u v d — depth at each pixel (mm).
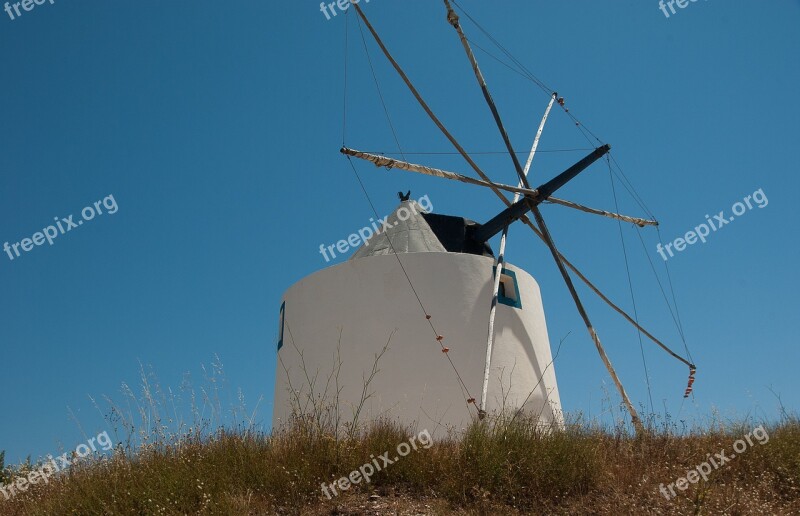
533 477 8867
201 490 8453
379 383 11461
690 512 8445
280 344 13094
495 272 12219
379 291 11984
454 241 13516
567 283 12953
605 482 9211
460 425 11125
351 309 12023
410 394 11328
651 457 10266
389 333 11695
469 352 11609
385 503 8445
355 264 12297
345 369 11680
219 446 9430
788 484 9844
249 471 8875
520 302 12492
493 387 11477
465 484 8719
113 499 8391
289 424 10258
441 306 11812
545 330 13109
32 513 9117
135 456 9453
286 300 13125
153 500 8234
